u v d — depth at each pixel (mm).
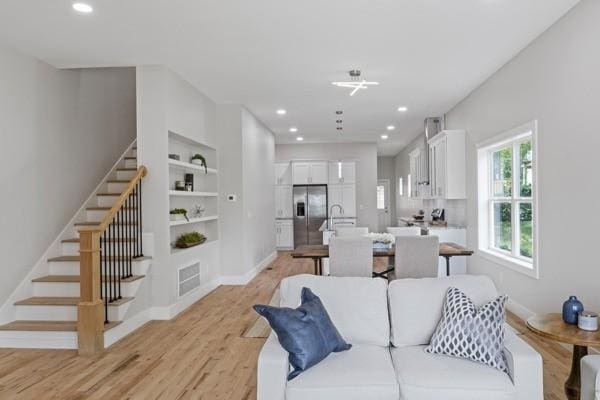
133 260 4383
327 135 9359
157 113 4555
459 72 4820
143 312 4422
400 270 4262
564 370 3037
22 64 4070
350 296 2596
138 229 4551
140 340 3916
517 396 2037
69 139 4773
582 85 3141
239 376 3111
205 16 3311
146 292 4492
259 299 5500
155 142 4559
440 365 2174
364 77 4965
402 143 10789
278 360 2105
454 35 3740
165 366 3307
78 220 4906
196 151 6074
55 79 4535
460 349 2229
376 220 10359
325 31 3625
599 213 2969
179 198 5512
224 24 3461
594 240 3031
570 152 3316
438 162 6594
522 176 4574
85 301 3584
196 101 5480
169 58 4289
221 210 6402
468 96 5844
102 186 5371
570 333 2209
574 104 3250
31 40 3758
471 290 2547
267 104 6359
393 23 3477
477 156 5535
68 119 4758
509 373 2107
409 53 4184
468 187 5977
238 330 4203
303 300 2506
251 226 6914
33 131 4211
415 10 3244
